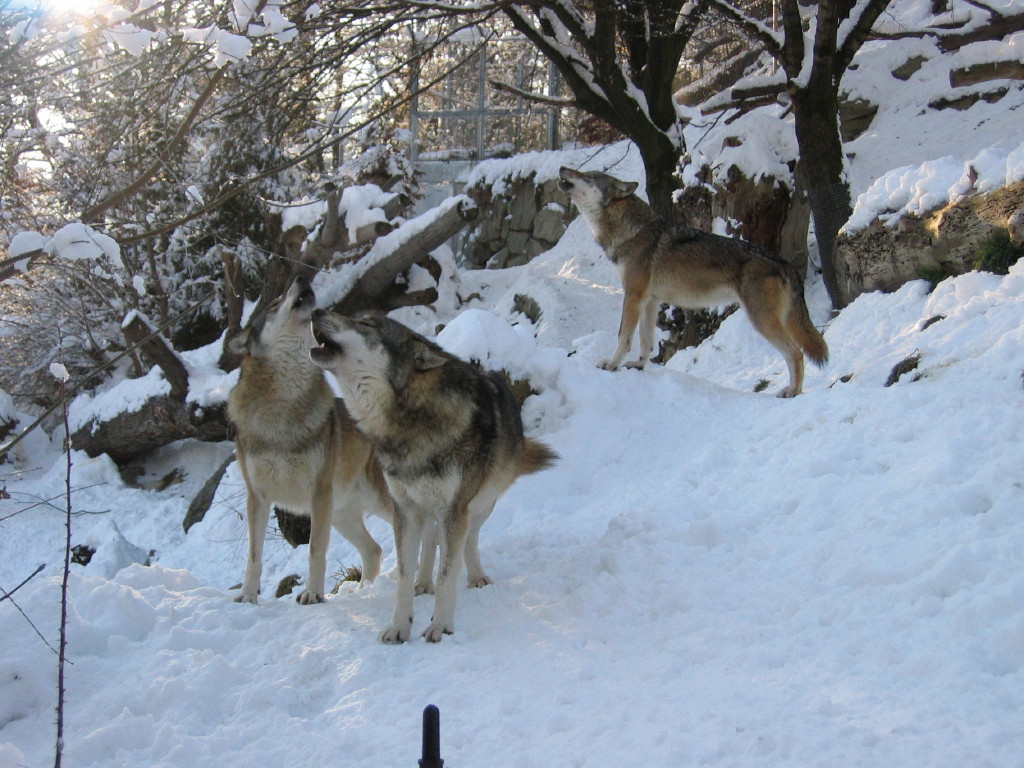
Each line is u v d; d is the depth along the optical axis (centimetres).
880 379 762
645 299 908
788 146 1147
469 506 500
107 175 874
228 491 1148
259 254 1552
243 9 392
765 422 739
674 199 1235
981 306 767
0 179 642
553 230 2061
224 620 522
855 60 1728
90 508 1298
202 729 405
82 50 480
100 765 378
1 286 999
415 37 1290
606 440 822
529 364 906
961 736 308
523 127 2456
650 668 406
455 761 350
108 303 1623
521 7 1542
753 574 489
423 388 480
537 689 403
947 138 1430
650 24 1417
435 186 2456
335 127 1068
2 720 420
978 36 1408
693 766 319
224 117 914
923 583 419
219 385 1302
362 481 633
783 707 348
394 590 576
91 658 474
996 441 541
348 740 377
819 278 1195
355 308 1508
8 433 1468
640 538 569
